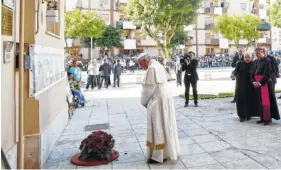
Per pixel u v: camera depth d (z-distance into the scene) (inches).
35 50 173.5
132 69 1234.6
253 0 1818.4
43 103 190.2
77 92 401.4
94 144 174.9
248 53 273.3
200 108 354.0
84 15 1159.0
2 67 137.8
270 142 204.8
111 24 1566.2
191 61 364.5
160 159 167.2
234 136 223.5
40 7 185.2
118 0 1578.5
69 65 426.9
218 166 163.2
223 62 1534.2
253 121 273.1
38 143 169.0
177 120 289.3
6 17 141.6
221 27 1365.7
